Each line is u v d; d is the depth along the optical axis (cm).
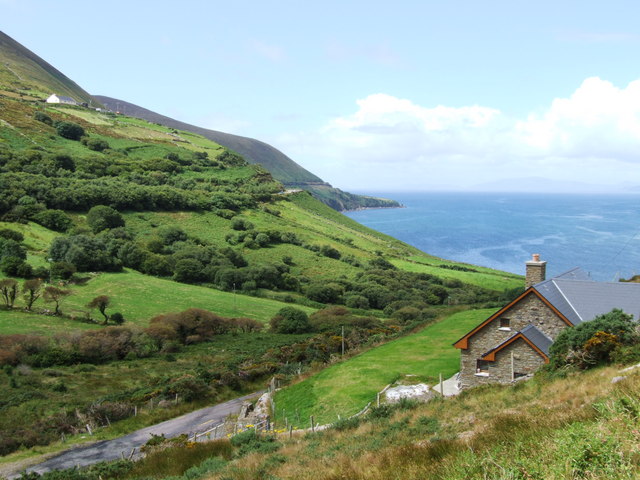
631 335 2148
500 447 894
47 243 10369
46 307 7344
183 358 6269
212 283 10406
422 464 971
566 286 2952
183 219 13938
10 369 5141
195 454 2184
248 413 4025
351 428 2070
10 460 3362
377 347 4769
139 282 9219
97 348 5966
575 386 1745
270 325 8062
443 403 2116
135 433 3938
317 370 4481
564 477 690
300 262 12538
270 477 1313
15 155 14775
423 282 11931
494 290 11638
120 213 13138
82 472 2388
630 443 703
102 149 19388
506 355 2773
